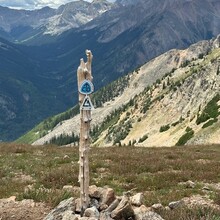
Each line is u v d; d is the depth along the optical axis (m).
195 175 23.39
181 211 13.05
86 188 12.58
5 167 25.72
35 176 22.89
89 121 12.59
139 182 21.45
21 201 15.96
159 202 16.45
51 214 12.47
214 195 18.17
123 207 12.04
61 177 21.19
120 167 25.66
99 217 11.82
